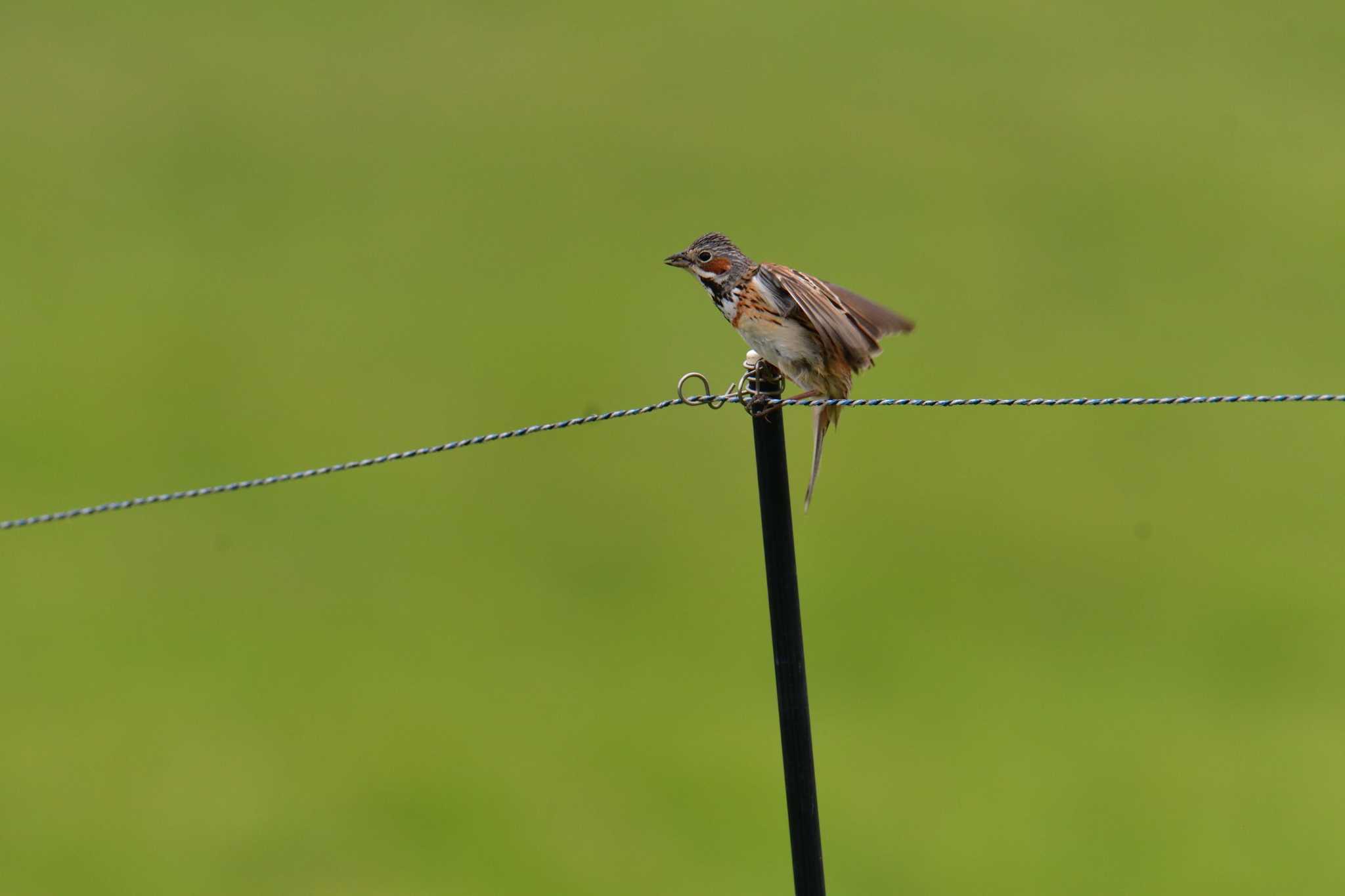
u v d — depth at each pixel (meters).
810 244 22.34
